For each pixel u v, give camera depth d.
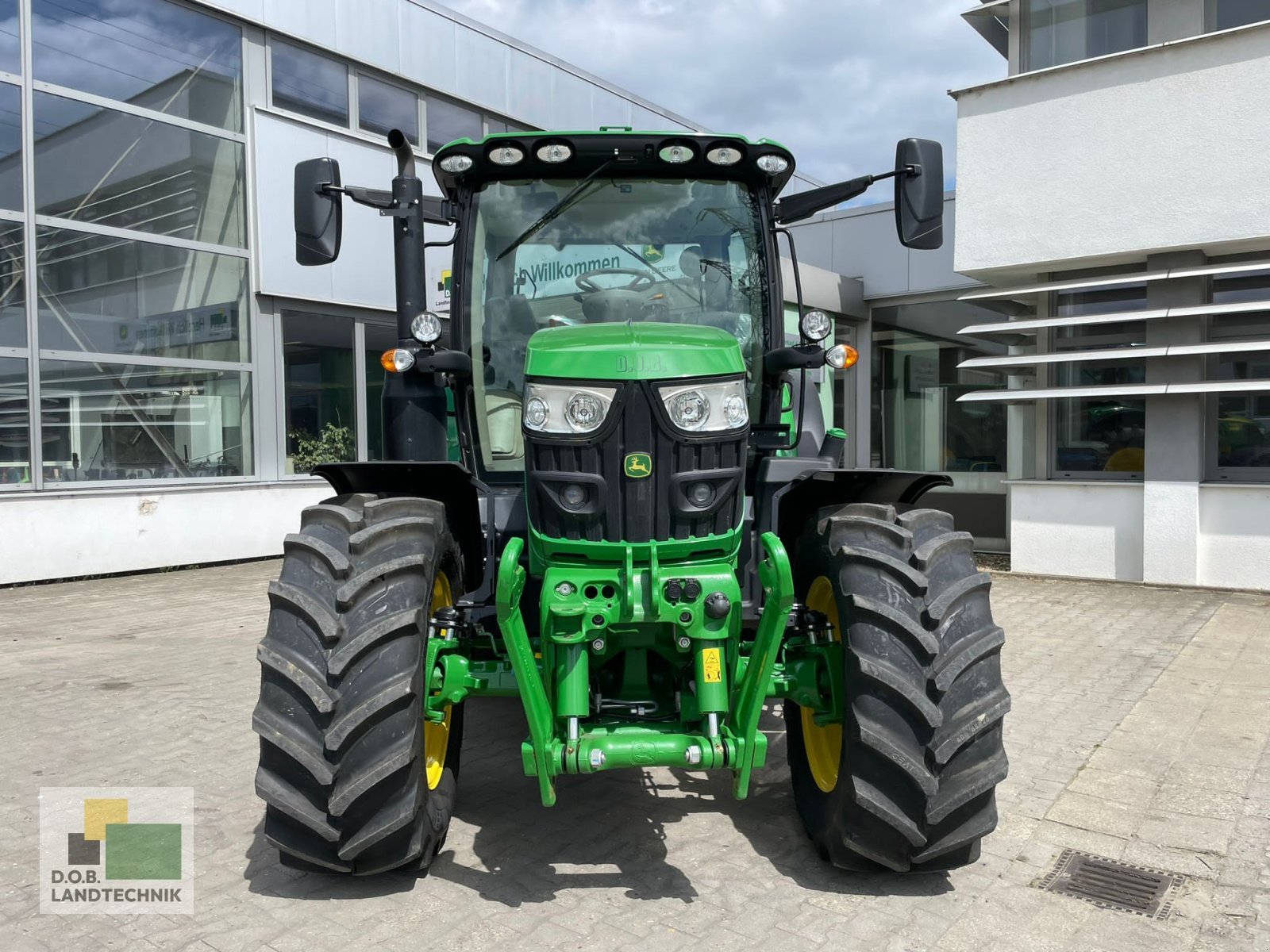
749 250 3.84
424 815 2.99
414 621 2.86
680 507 2.94
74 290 9.88
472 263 3.79
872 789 2.87
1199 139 7.98
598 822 3.62
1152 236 8.22
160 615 7.90
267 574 10.20
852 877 3.16
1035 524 9.12
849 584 3.01
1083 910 2.96
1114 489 8.73
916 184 3.55
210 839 3.47
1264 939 2.79
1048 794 3.88
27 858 3.31
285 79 11.64
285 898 3.01
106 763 4.29
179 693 5.41
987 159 9.01
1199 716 4.85
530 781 4.06
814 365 3.62
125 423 10.29
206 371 10.99
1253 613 7.32
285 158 11.54
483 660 3.59
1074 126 8.55
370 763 2.77
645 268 3.80
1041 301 9.27
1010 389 9.58
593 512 2.95
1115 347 8.88
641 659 3.15
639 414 2.93
